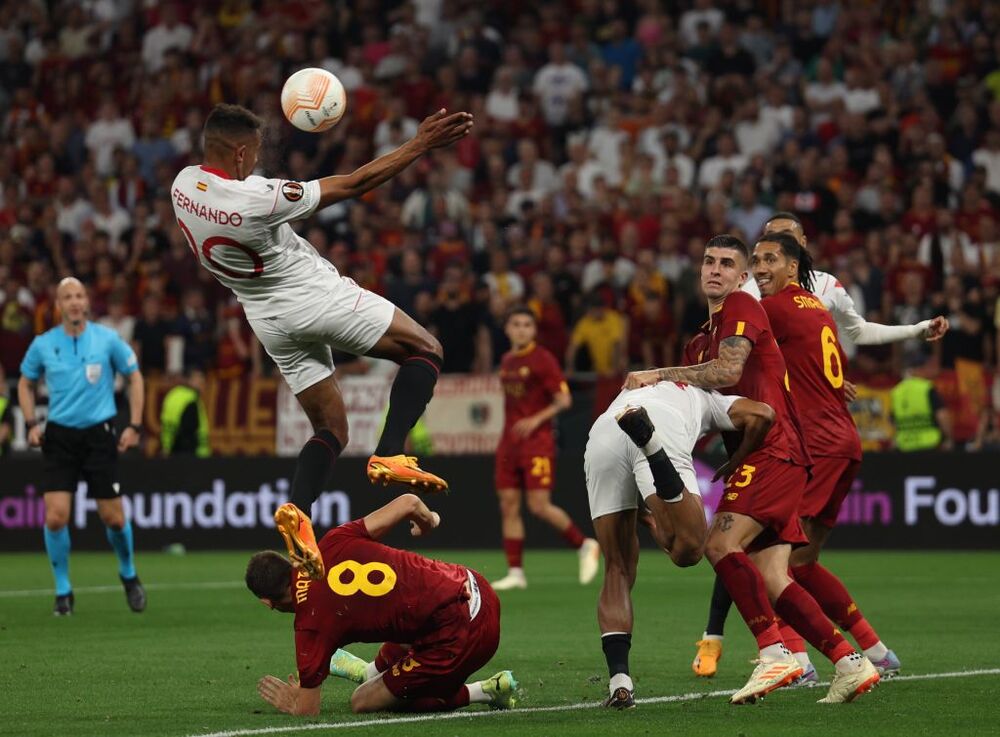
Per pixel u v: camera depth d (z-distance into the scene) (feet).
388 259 144.25
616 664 49.67
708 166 152.35
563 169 159.63
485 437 129.39
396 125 160.45
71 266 160.56
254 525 132.26
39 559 126.93
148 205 165.37
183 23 190.39
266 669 60.34
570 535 101.30
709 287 51.44
